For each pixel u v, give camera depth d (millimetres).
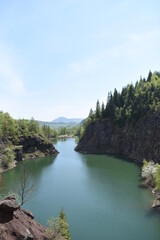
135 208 61281
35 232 26453
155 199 65812
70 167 118000
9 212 24781
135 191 75250
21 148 148000
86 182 87562
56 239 29016
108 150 178250
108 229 50438
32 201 67250
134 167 114500
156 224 52219
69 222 53906
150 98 160500
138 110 164500
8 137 155500
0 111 169125
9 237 22219
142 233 48500
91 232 49188
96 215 57531
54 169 113500
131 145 158125
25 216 29156
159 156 118812
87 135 198125
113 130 186250
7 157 120562
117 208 61594
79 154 167500
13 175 101312
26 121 190375
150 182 81188
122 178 92438
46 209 61375
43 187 81062
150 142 134500
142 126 152000
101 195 72188
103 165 121875
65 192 75625
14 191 67562
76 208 62094
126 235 47750
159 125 132250
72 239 46312
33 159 149750
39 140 170000
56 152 173625
